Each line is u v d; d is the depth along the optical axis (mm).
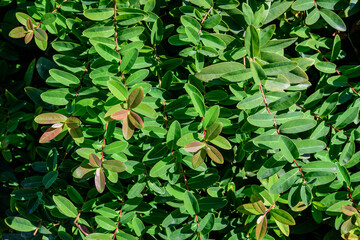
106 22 852
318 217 873
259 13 854
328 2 884
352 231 852
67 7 878
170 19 943
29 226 884
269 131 828
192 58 888
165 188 864
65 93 852
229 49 870
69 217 890
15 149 963
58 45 865
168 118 873
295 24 926
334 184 858
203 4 870
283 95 843
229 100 873
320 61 902
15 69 974
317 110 883
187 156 850
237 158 869
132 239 843
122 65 830
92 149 823
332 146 864
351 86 888
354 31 947
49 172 860
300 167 825
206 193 934
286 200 865
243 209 847
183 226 877
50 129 811
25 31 842
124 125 789
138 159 867
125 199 891
